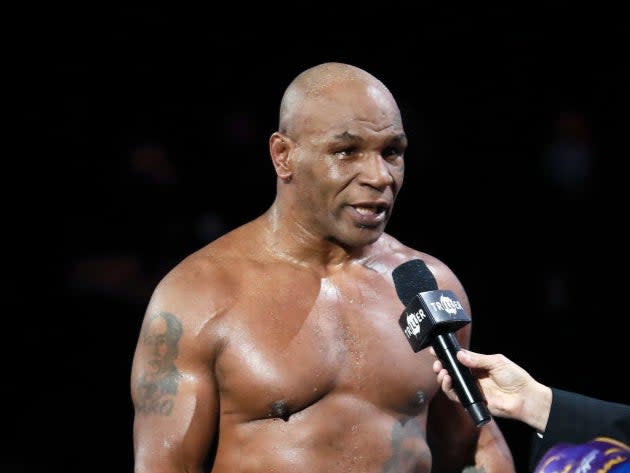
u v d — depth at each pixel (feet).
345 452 11.48
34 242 20.57
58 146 21.18
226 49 22.34
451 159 22.91
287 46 22.62
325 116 11.32
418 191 22.75
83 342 20.12
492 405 11.37
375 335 11.75
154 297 11.64
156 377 11.33
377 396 11.66
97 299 20.21
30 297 20.25
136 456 11.29
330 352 11.51
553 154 22.45
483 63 23.24
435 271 12.44
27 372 19.94
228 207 21.36
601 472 10.60
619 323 21.49
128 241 20.66
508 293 22.04
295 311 11.58
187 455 11.22
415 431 11.87
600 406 11.25
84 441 19.85
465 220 22.61
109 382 20.04
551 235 22.27
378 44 22.99
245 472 11.37
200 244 20.75
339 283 11.93
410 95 23.09
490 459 12.69
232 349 11.34
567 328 21.57
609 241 22.07
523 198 22.56
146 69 21.97
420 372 11.82
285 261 11.91
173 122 21.76
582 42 23.16
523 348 21.57
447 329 10.88
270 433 11.37
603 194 22.27
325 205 11.48
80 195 20.92
